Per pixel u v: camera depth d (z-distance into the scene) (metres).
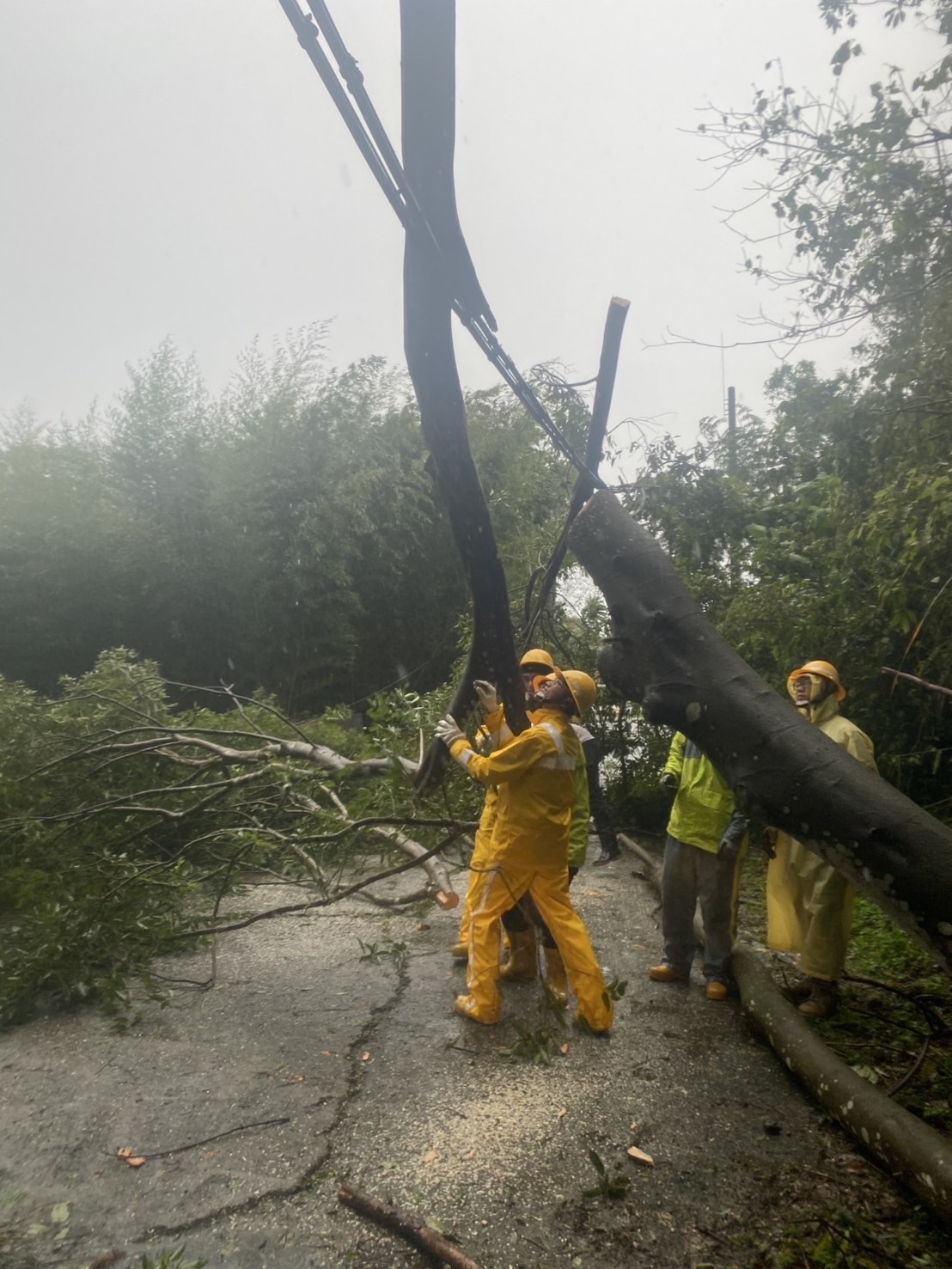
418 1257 2.84
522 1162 3.36
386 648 19.78
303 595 17.44
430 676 20.14
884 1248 2.93
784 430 8.78
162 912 5.30
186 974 5.20
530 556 10.20
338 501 17.61
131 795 6.12
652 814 9.65
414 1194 3.13
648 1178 3.29
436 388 3.35
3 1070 3.98
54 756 6.49
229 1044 4.29
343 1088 3.89
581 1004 4.50
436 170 3.10
